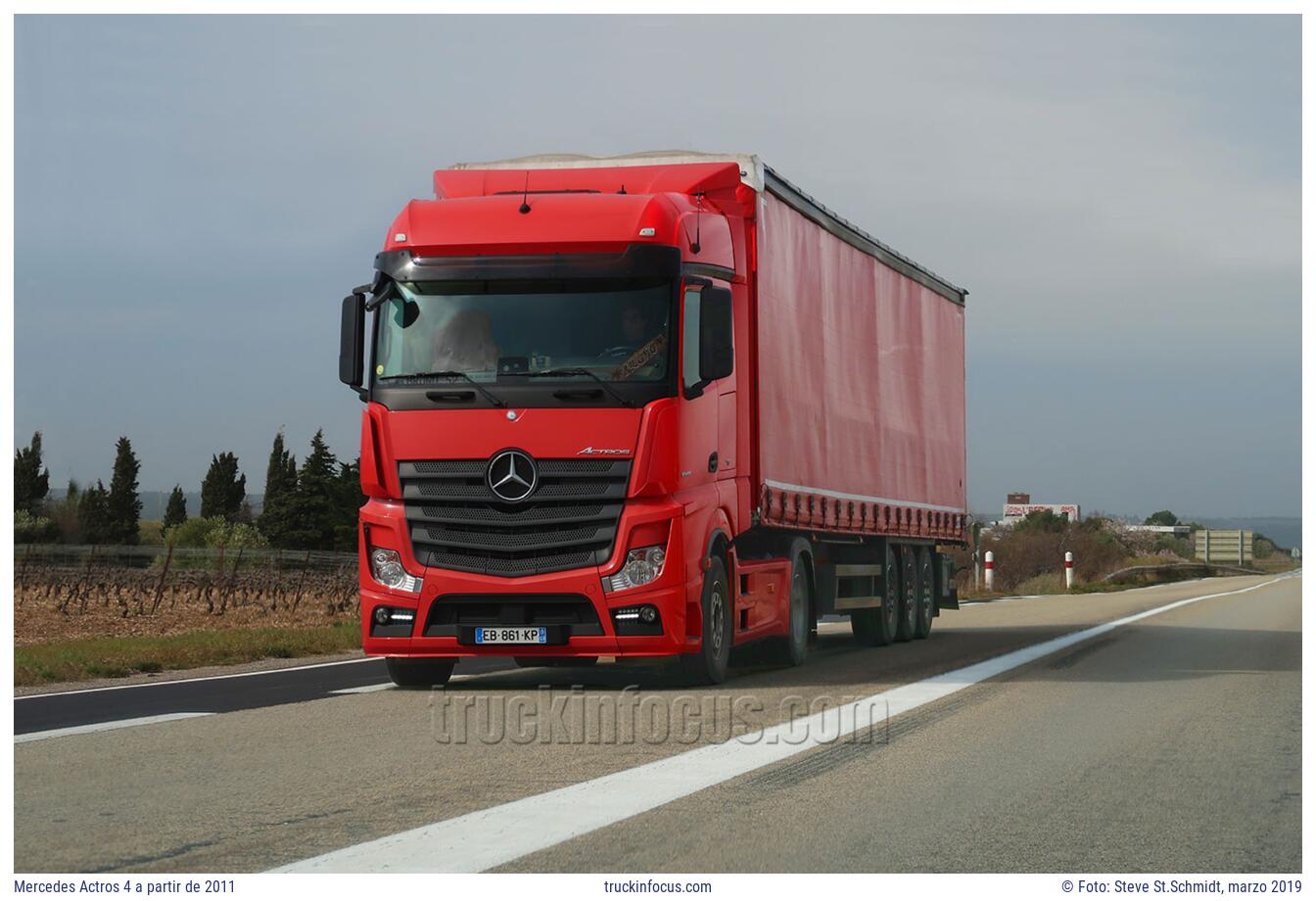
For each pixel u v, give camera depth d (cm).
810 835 572
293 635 1686
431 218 1180
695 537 1145
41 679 1250
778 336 1381
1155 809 642
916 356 1956
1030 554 5984
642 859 527
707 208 1281
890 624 1845
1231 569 8525
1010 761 770
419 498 1137
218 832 565
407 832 566
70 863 515
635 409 1116
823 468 1526
